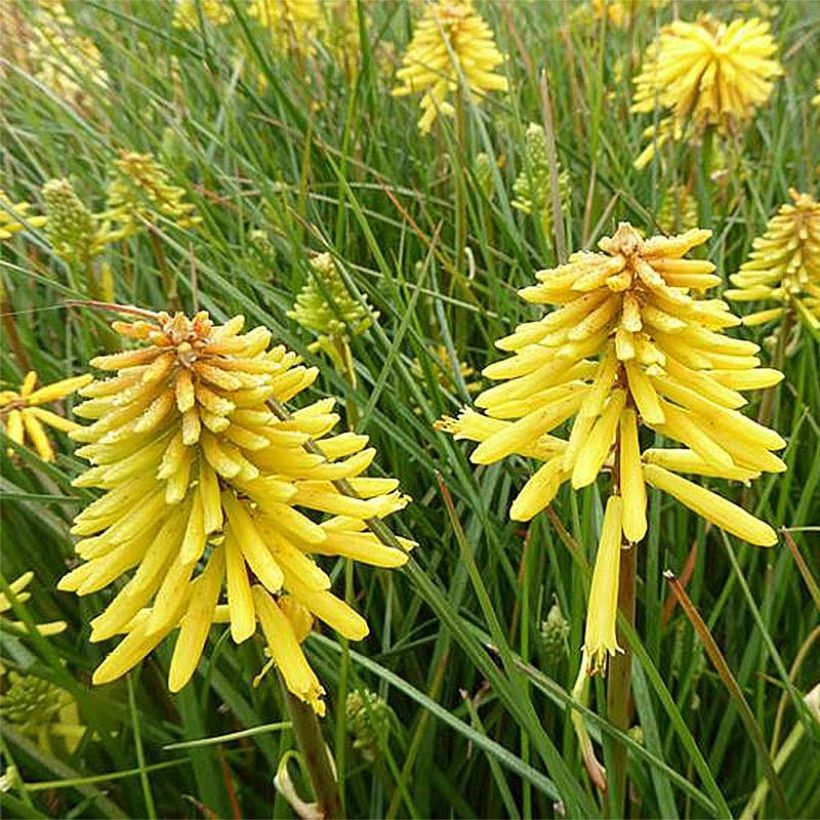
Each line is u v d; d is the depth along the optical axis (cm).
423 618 39
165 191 47
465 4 58
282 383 20
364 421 33
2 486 34
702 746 36
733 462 22
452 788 34
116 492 20
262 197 51
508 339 22
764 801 32
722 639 39
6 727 30
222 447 20
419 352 36
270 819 34
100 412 20
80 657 35
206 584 20
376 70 65
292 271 46
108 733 31
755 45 50
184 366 20
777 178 52
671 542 39
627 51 67
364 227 37
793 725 36
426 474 41
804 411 35
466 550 24
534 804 36
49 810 32
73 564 36
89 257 42
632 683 29
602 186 51
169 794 35
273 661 22
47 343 48
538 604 33
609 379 21
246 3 79
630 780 31
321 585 20
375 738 31
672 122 56
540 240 42
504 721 35
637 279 21
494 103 57
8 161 52
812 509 39
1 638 31
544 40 71
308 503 21
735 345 21
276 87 49
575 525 28
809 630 37
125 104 54
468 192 48
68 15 70
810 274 37
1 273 45
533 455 23
